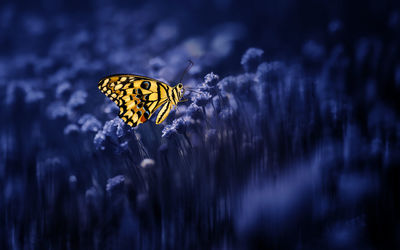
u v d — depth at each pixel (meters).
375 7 0.89
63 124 0.71
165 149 0.61
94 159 0.64
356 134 0.64
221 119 0.63
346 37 0.79
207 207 0.60
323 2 1.02
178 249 0.60
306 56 0.76
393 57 0.71
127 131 0.63
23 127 0.74
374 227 0.60
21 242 0.62
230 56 0.83
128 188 0.61
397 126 0.64
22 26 1.34
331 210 0.61
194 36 1.22
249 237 0.60
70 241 0.61
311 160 0.62
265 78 0.65
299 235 0.60
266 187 0.61
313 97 0.63
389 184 0.61
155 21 1.39
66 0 1.62
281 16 1.13
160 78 0.71
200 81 0.66
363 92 0.68
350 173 0.62
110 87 0.63
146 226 0.60
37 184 0.63
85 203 0.62
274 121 0.63
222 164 0.60
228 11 1.37
